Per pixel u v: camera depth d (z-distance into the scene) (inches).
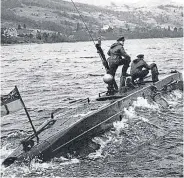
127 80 582.2
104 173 330.0
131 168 340.2
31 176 324.5
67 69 1585.9
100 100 513.3
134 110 522.6
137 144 405.7
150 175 323.9
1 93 902.4
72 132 382.0
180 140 414.3
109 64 548.4
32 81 1155.9
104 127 434.9
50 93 869.2
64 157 365.7
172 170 332.8
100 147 397.4
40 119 572.1
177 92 693.9
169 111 549.6
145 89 573.6
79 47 5300.2
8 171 334.0
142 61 601.0
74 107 487.8
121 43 548.7
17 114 620.1
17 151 360.5
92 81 1074.1
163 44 4655.5
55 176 324.5
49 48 5147.6
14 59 2571.4
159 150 384.8
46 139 365.7
